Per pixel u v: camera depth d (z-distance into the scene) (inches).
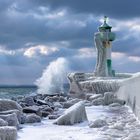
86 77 1685.5
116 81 1258.0
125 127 473.4
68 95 1534.2
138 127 474.6
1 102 639.8
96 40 1894.7
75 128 506.3
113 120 587.2
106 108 912.9
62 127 521.3
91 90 1491.1
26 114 639.1
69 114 557.6
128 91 863.7
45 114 706.2
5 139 374.3
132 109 740.7
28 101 1005.2
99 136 410.0
